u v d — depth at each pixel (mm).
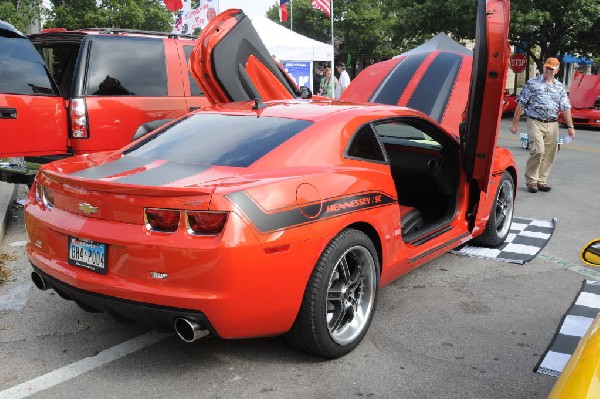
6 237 5797
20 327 3762
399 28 25828
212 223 2754
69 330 3719
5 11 17062
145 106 6406
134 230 2869
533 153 8039
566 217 6770
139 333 3680
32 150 5625
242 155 3336
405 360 3332
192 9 14875
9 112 5395
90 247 3010
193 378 3133
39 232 3303
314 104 4039
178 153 3500
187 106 6812
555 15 21031
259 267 2822
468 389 3025
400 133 5121
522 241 5719
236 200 2799
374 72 7016
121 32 6832
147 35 6848
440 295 4340
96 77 6117
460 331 3723
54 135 5793
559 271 4895
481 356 3387
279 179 3033
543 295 4352
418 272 4855
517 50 25609
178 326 2891
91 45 6180
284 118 3697
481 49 4172
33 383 3072
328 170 3336
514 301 4230
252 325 2924
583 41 22578
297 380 3111
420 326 3791
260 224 2832
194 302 2752
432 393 2986
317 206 3096
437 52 6793
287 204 2963
